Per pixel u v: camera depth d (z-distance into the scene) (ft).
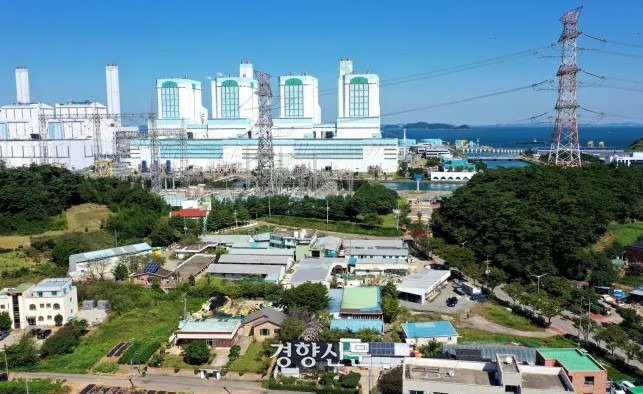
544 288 357.82
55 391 228.63
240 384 236.84
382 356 248.52
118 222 479.00
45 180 550.36
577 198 447.01
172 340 278.67
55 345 265.13
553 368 179.63
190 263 411.13
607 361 256.32
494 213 433.48
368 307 306.14
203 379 241.35
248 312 316.60
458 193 526.57
